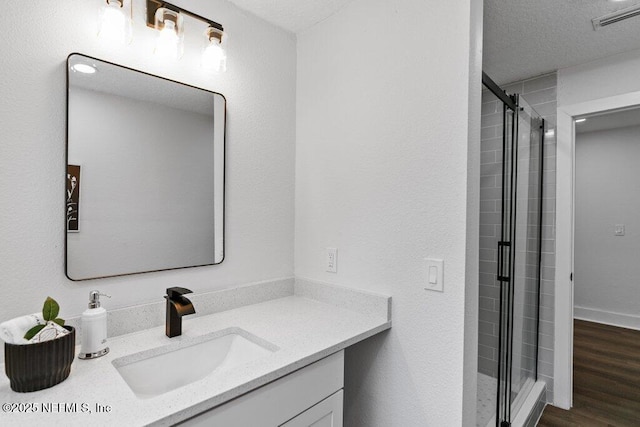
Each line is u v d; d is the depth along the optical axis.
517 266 1.81
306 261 1.71
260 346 1.14
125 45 1.17
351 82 1.50
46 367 0.79
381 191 1.38
